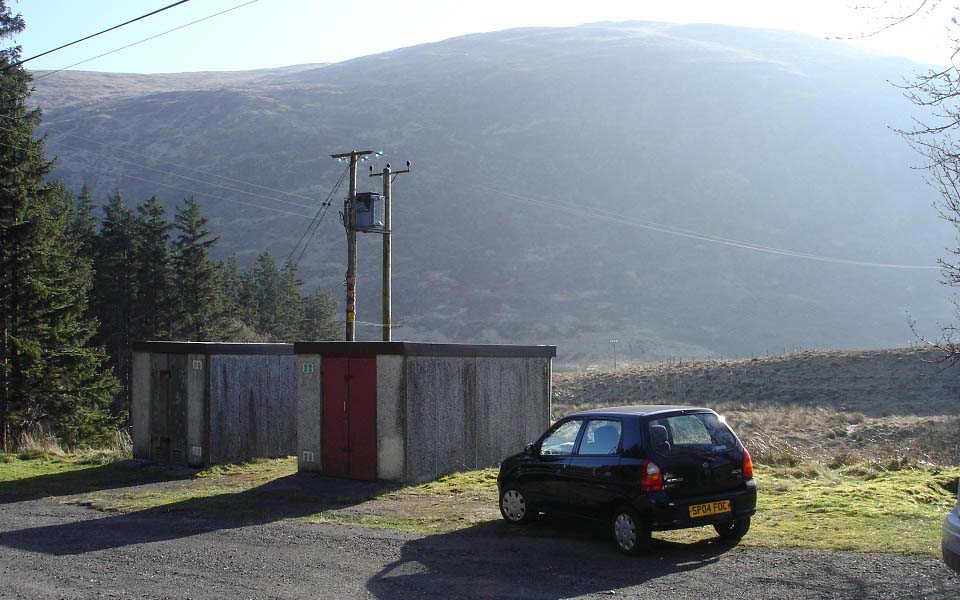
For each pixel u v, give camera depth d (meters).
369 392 15.58
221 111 195.62
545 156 171.25
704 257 135.25
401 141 178.25
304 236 145.12
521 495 10.62
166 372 18.94
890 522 9.96
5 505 13.93
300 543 10.09
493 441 16.77
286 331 68.06
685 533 10.12
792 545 9.00
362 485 14.95
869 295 124.12
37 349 26.66
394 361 15.23
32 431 27.14
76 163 173.25
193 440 18.27
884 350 51.00
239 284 71.62
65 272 30.64
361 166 167.88
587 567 8.46
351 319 25.05
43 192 29.66
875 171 158.12
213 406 18.19
